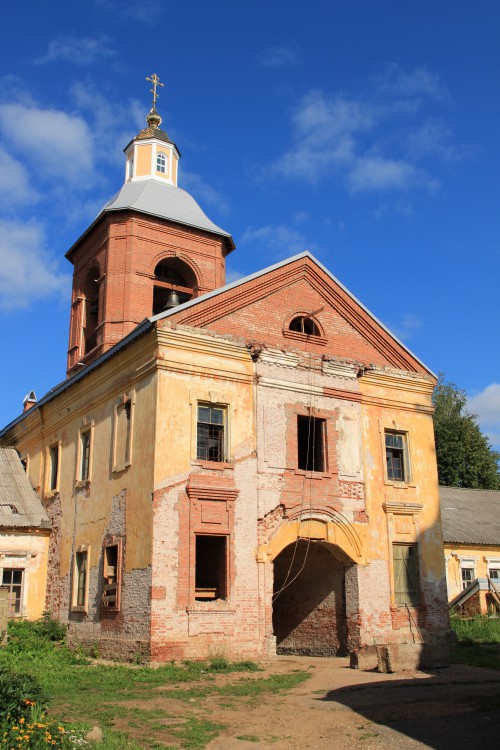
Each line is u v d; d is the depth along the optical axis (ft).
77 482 75.41
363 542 70.33
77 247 95.40
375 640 68.13
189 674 52.60
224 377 66.44
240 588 61.87
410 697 43.32
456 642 73.61
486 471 167.02
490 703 40.55
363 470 72.74
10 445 99.66
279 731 35.40
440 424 169.37
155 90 106.11
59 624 73.10
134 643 58.39
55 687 46.09
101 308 86.69
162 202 92.32
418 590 72.95
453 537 111.04
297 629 73.92
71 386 79.51
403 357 80.07
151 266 87.30
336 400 73.05
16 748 27.61
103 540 67.67
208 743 33.01
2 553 78.79
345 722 37.11
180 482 61.46
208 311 67.51
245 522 63.77
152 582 57.98
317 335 75.00
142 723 36.29
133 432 65.36
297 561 75.00
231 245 95.30
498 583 105.81
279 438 68.03
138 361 66.90
